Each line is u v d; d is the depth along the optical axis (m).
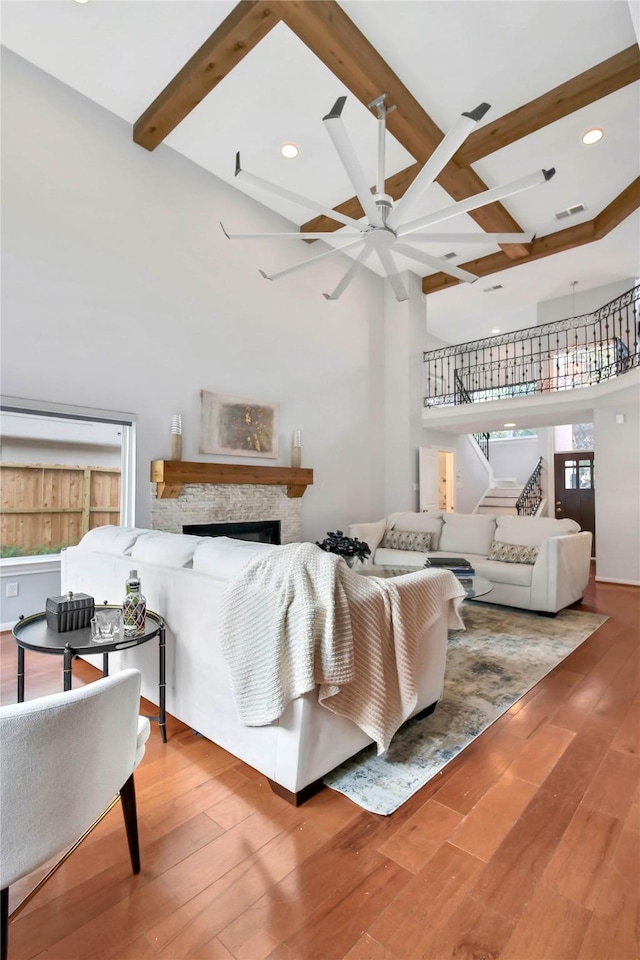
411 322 7.75
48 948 1.19
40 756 0.97
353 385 7.29
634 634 3.85
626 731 2.30
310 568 1.80
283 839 1.57
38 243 3.95
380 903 1.32
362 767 1.99
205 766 2.00
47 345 4.01
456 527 5.59
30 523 4.03
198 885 1.38
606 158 4.79
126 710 1.19
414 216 5.76
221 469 5.11
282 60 3.70
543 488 8.70
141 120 4.43
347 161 2.71
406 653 2.00
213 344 5.33
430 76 3.80
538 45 3.53
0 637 3.69
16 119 3.83
